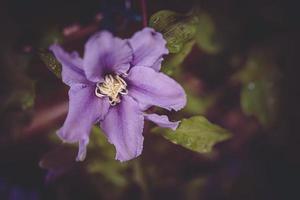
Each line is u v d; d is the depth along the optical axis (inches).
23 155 19.5
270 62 20.2
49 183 20.6
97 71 12.6
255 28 19.8
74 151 16.2
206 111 20.7
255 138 22.5
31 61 16.4
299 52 20.2
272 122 20.5
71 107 12.8
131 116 13.5
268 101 20.4
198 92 20.5
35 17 18.3
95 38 11.7
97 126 17.1
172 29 13.8
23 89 17.8
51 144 19.2
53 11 18.5
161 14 13.7
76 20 18.5
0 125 18.3
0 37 18.0
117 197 20.7
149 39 12.2
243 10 19.5
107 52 12.1
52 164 16.2
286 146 22.3
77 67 12.4
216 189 22.6
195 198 21.9
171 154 20.1
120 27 17.9
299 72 20.2
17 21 18.2
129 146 13.5
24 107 17.8
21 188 20.5
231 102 21.1
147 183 19.8
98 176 20.3
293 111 20.6
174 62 15.0
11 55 17.9
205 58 19.8
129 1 17.7
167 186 21.0
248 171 23.1
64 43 17.9
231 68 20.2
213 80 20.4
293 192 23.2
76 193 20.8
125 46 12.2
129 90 13.4
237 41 19.6
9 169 20.1
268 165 23.1
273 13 19.9
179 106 13.1
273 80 20.3
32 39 17.7
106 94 13.2
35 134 18.7
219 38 19.2
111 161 18.6
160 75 13.0
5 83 17.8
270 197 23.4
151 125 15.8
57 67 13.7
